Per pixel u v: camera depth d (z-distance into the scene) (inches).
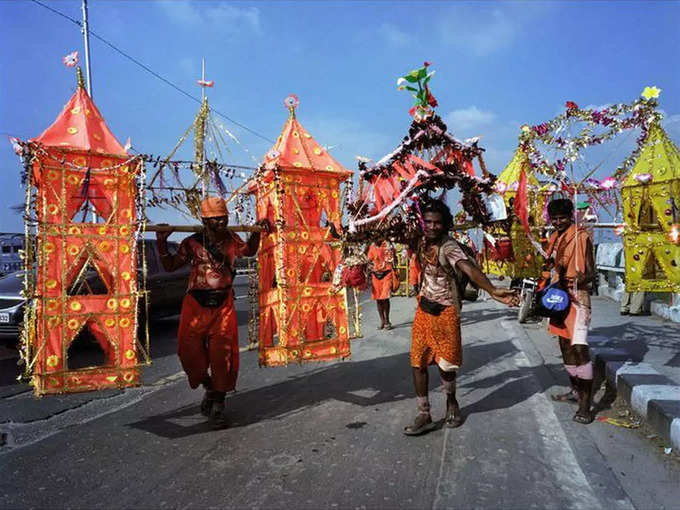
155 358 274.1
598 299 436.8
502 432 153.0
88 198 169.0
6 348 304.8
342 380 215.5
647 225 222.8
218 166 185.9
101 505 113.0
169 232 165.5
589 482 120.6
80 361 268.2
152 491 119.1
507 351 264.1
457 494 115.9
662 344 242.1
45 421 171.2
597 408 173.3
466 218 212.2
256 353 273.0
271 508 110.8
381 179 182.4
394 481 122.4
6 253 595.5
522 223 196.5
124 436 155.4
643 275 230.4
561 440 146.8
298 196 192.2
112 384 166.2
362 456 137.1
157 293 356.2
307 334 201.0
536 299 171.9
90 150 161.3
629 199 221.5
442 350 150.9
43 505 113.1
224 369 160.6
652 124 204.5
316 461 134.3
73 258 163.0
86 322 165.3
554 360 242.1
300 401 187.8
